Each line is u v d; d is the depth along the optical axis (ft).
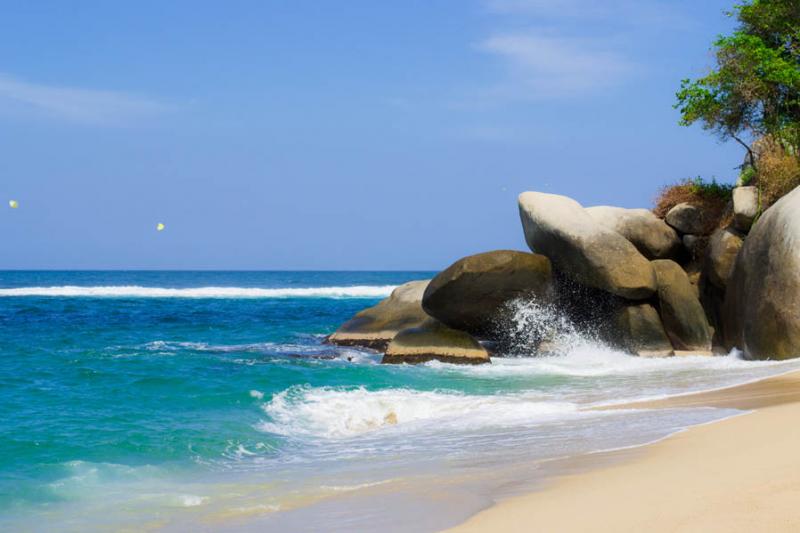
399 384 57.62
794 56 93.97
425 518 22.35
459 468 29.55
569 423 38.45
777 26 94.32
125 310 154.20
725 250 78.28
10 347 82.07
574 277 78.23
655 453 27.89
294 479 30.17
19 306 161.38
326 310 161.58
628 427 35.32
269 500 26.61
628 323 76.64
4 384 53.98
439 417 43.68
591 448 30.89
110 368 63.00
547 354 79.00
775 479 21.44
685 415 37.32
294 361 73.00
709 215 85.20
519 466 28.48
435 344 72.13
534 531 19.17
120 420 41.81
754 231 70.44
